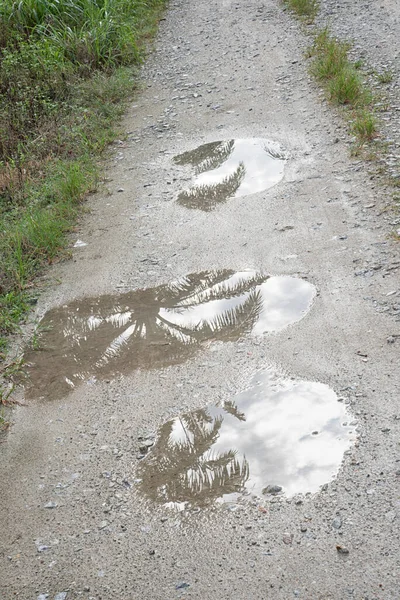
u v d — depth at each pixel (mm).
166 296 5926
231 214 7102
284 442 4105
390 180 7039
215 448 4164
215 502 3791
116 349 5309
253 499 3760
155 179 8242
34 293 6289
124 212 7590
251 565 3398
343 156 7820
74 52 12000
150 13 14711
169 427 4422
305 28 12633
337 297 5402
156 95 10961
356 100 9125
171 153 8875
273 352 4926
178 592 3346
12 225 7496
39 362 5305
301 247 6230
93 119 10148
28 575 3590
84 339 5504
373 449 3926
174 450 4219
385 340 4805
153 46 13125
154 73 11867
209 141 9008
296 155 8117
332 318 5164
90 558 3621
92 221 7520
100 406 4738
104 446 4379
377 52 10891
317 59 10914
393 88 9430
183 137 9297
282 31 12734
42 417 4734
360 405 4277
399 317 5004
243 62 11633
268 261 6129
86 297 6121
